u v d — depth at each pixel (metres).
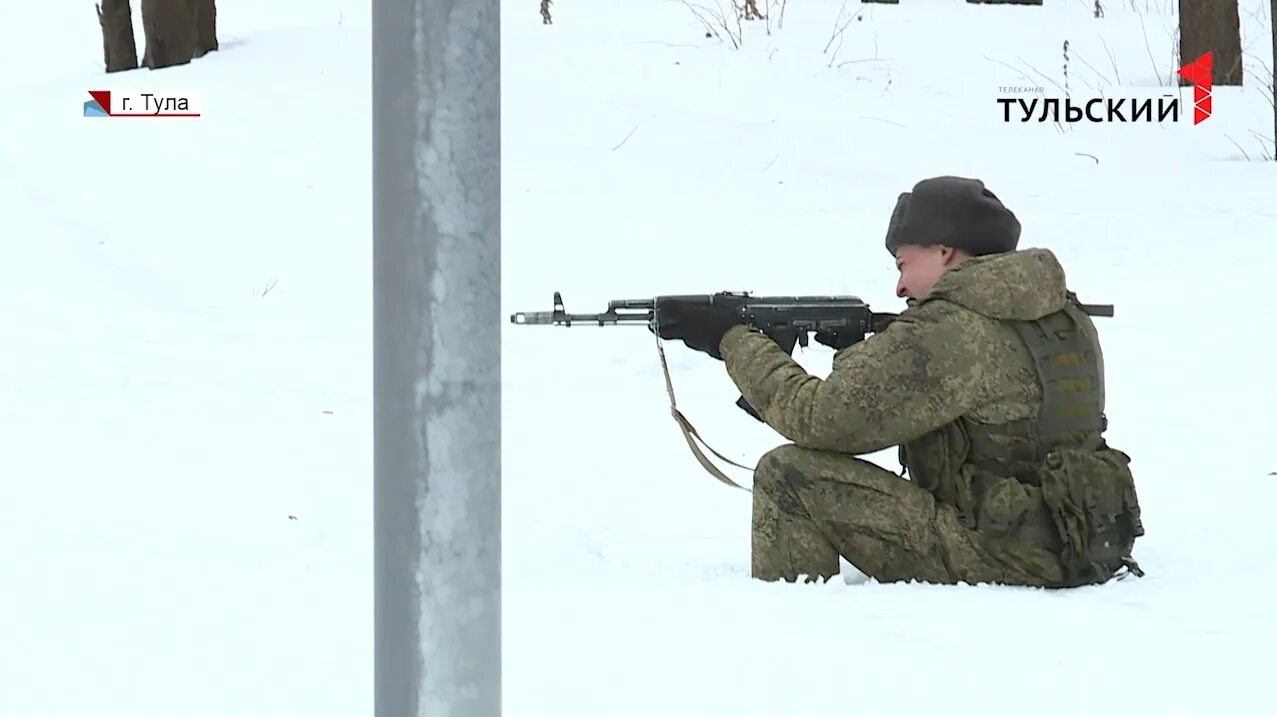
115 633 6.86
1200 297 19.38
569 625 6.92
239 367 16.08
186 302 19.31
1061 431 8.05
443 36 3.28
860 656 6.35
